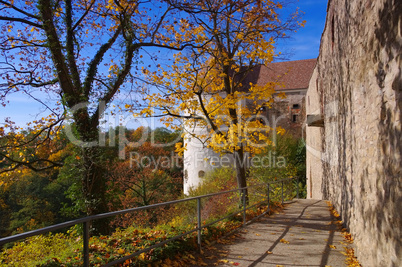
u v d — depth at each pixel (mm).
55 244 7590
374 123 3904
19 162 10312
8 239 1967
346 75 6445
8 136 10445
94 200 9547
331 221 7848
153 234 5188
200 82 10516
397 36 2947
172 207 17062
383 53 3449
